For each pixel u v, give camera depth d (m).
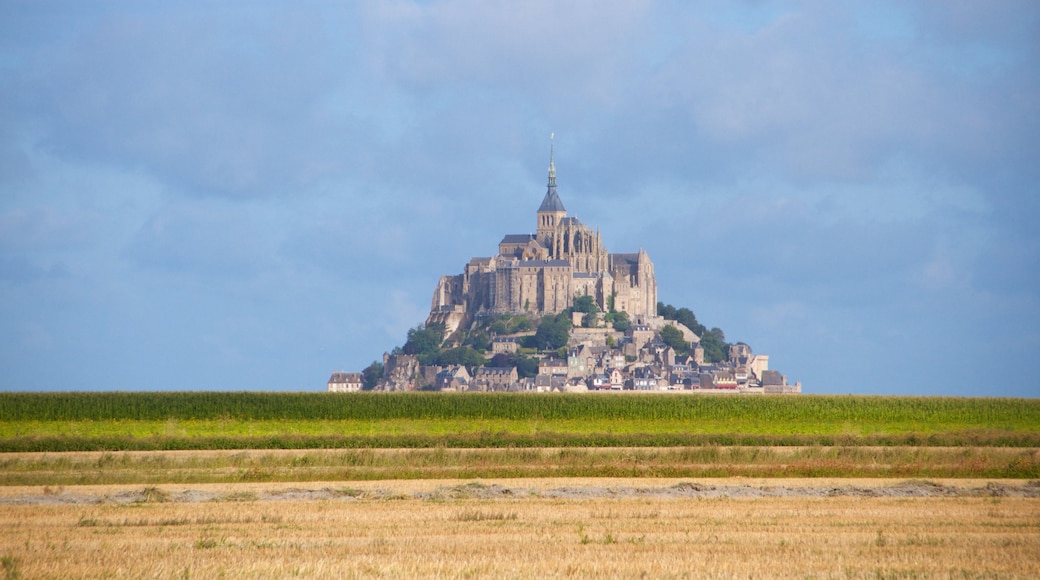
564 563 128.38
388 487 195.75
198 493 187.25
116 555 133.00
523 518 162.38
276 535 147.50
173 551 136.00
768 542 143.38
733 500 181.00
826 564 129.88
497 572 124.31
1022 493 194.62
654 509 170.88
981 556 136.12
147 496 182.62
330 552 135.25
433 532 149.75
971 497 187.50
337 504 175.25
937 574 126.50
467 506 173.00
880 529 154.25
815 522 159.75
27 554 133.38
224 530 151.38
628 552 135.50
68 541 142.62
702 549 138.00
